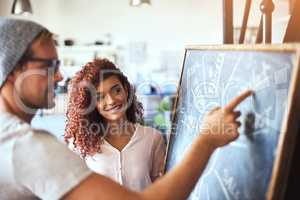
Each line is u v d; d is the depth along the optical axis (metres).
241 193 0.91
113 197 0.81
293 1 1.04
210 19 6.02
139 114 1.63
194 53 1.32
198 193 1.10
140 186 1.45
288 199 0.78
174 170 0.86
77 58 6.01
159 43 6.14
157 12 6.10
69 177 0.83
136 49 6.12
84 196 0.82
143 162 1.47
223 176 0.99
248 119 0.92
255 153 0.88
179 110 1.39
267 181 0.81
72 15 6.10
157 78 5.89
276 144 0.80
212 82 1.14
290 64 0.78
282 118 0.79
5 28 0.89
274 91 0.83
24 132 0.88
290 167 0.76
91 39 6.14
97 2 6.09
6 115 0.92
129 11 6.11
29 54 0.90
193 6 6.02
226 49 1.07
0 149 0.87
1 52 0.89
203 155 0.88
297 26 1.01
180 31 6.10
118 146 1.48
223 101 1.06
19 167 0.85
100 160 1.45
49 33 0.95
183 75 1.39
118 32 6.14
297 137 0.77
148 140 1.51
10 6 5.93
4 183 0.87
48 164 0.84
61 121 2.18
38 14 6.04
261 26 1.21
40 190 0.85
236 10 4.77
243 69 0.97
